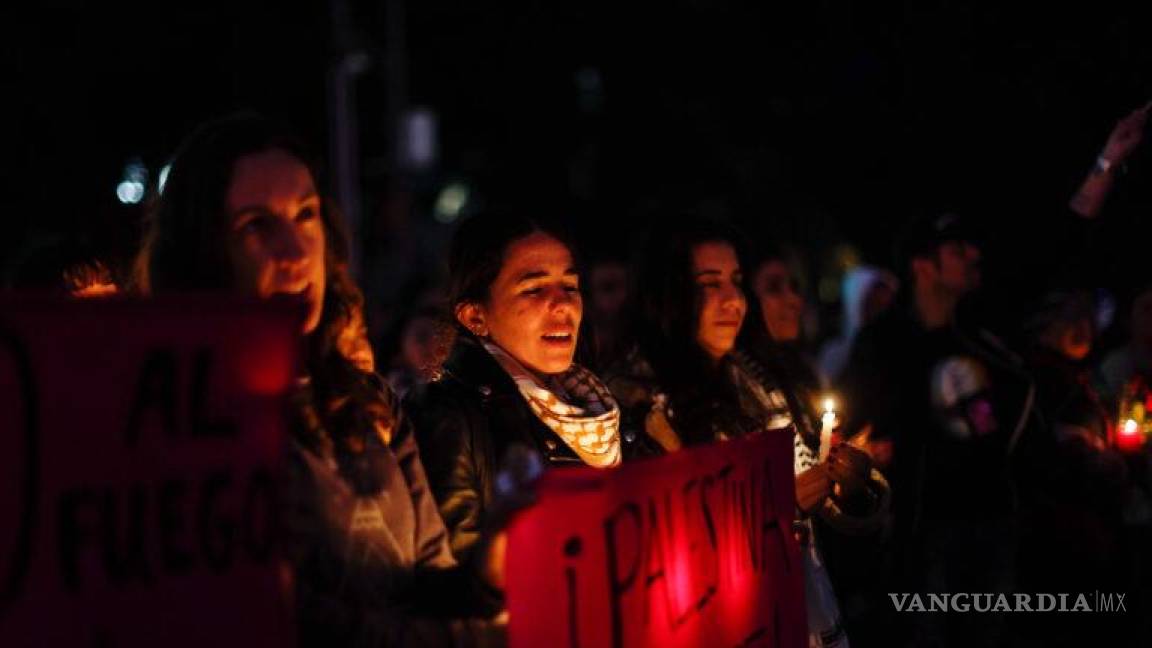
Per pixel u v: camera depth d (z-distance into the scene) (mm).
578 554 4680
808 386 9211
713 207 43969
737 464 5688
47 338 3568
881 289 14352
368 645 4348
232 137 4449
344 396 4648
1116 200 14023
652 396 7082
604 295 12266
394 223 30469
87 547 3605
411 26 44594
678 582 5184
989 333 9977
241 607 3924
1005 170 18719
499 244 6059
